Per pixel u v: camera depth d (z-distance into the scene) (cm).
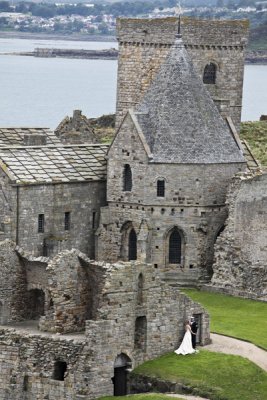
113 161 18300
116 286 13238
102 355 13125
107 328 13150
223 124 18562
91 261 13725
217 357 13800
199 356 13800
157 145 18050
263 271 17575
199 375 13312
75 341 13150
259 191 17862
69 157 18425
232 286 17700
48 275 13612
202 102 18450
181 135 18138
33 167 17800
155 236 18100
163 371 13362
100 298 13462
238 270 17662
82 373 13025
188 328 13912
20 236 17412
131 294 13375
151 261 18125
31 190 17488
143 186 18025
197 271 18162
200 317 14275
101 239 18325
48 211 17738
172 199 18050
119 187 18288
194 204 18088
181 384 13175
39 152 18188
